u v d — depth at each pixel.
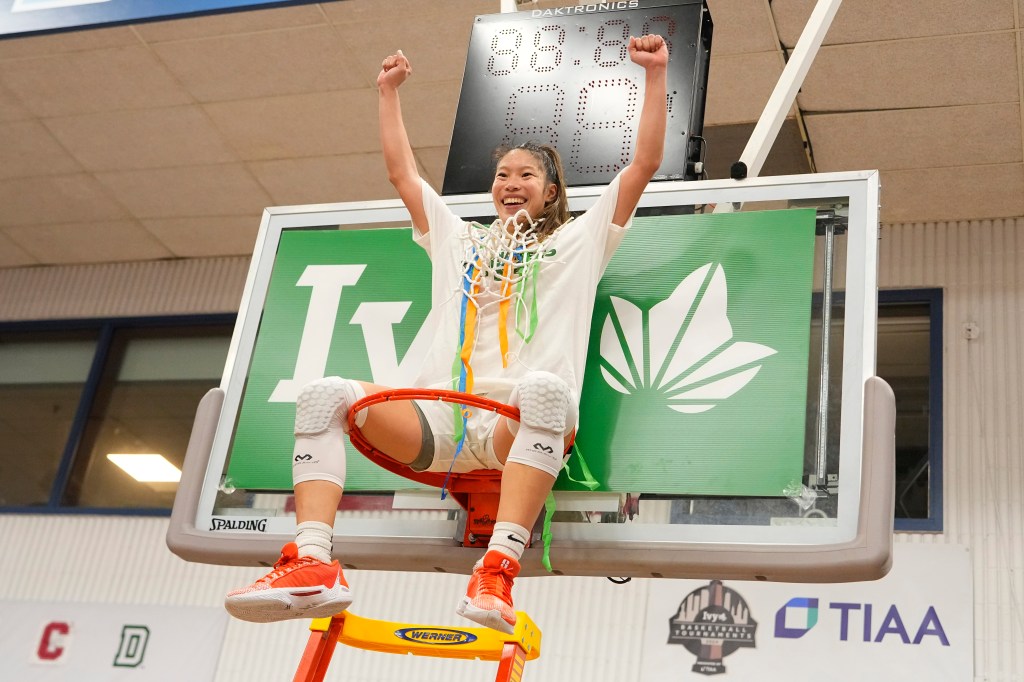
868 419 2.05
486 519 2.17
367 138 5.54
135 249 6.88
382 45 4.90
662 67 2.22
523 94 2.78
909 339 5.44
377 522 2.27
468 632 2.54
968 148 5.04
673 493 2.10
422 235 2.37
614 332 2.29
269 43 5.00
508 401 2.00
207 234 6.62
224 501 2.37
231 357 2.53
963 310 5.38
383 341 2.46
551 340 2.09
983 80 4.62
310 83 5.22
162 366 6.65
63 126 5.80
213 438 2.44
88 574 5.88
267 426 2.42
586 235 2.21
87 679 5.48
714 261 2.31
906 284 5.52
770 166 5.35
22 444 6.57
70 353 6.86
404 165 2.40
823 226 2.30
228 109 5.49
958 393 5.18
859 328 2.16
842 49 4.56
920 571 4.71
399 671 5.18
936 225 5.61
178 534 2.32
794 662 4.59
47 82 5.46
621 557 2.05
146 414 6.50
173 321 6.73
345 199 6.08
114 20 3.25
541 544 2.11
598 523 2.11
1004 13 4.27
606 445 2.17
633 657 4.88
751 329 2.22
